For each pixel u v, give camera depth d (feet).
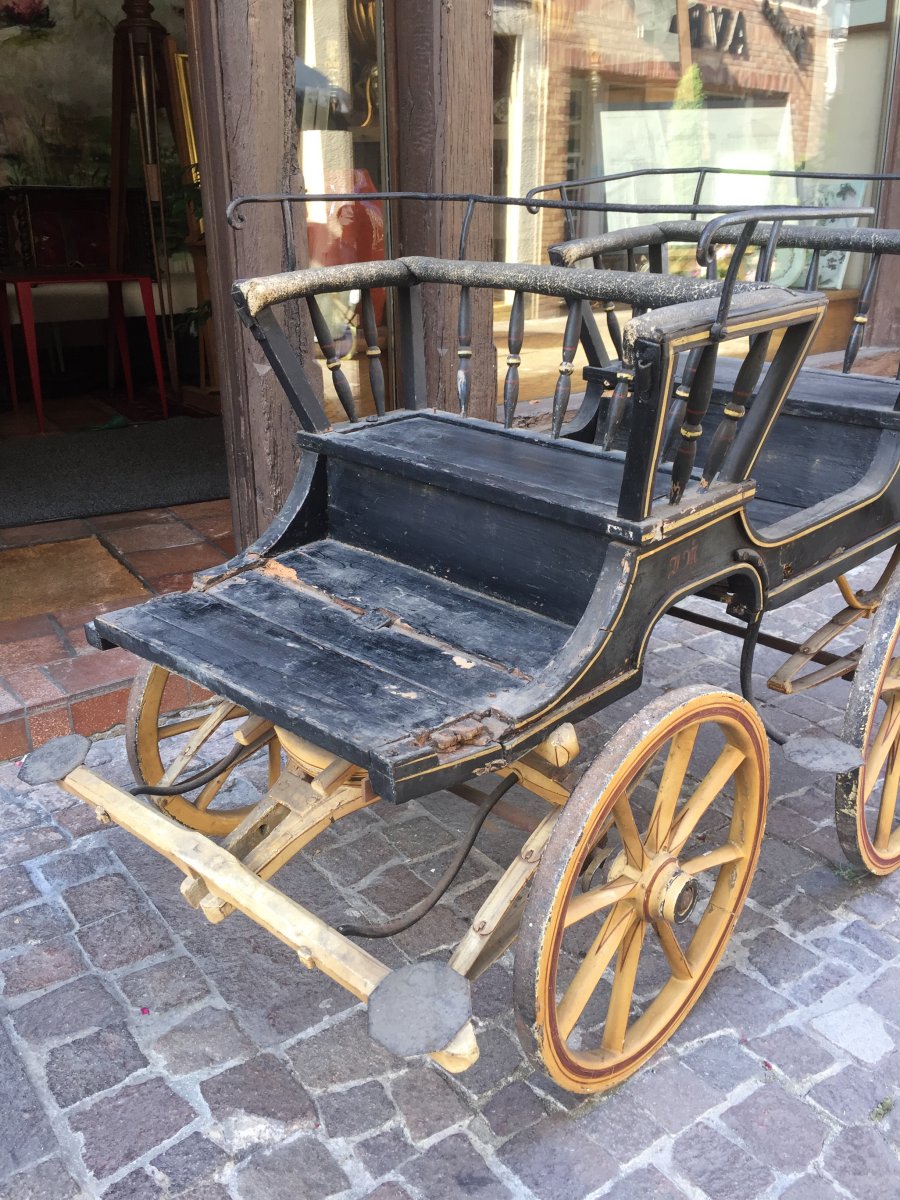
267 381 10.50
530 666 5.85
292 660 6.01
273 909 5.39
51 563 12.80
